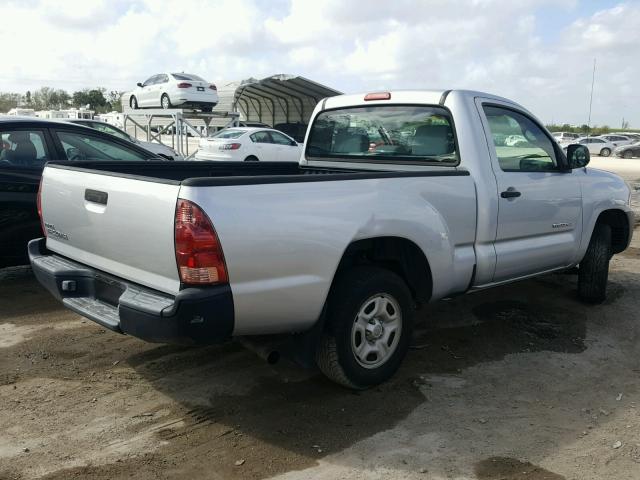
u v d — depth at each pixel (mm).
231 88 30578
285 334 3604
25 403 3592
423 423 3473
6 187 5559
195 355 4375
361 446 3211
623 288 6418
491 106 4609
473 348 4660
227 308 3031
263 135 18359
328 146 5449
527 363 4398
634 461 3123
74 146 6145
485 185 4309
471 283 4395
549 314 5496
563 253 5137
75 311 3562
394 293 3801
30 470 2922
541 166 4938
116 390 3803
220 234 2959
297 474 2945
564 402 3793
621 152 39156
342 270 3701
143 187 3152
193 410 3568
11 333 4707
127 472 2930
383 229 3613
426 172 3965
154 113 21266
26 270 6617
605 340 4902
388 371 3875
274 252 3148
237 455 3104
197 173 4953
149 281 3221
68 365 4152
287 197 3213
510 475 2969
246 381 3977
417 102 4637
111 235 3406
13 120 5766
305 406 3648
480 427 3445
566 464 3082
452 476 2957
